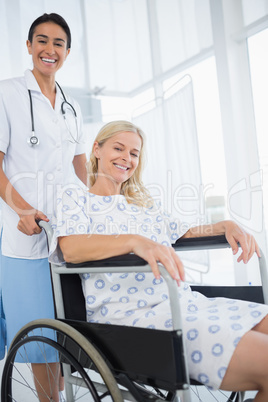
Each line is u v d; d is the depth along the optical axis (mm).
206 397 1460
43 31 1340
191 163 2525
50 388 1292
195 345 839
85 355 900
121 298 1010
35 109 1373
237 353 792
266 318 935
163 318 913
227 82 2615
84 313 1066
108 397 1402
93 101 2736
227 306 971
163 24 2836
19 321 1330
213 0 2662
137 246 840
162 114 2699
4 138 1327
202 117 2695
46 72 1378
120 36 2793
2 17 2357
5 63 2355
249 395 1410
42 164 1383
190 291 1096
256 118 2629
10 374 1064
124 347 847
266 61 2539
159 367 777
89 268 918
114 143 1146
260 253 1095
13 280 1335
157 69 2852
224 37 2617
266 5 2434
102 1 2730
